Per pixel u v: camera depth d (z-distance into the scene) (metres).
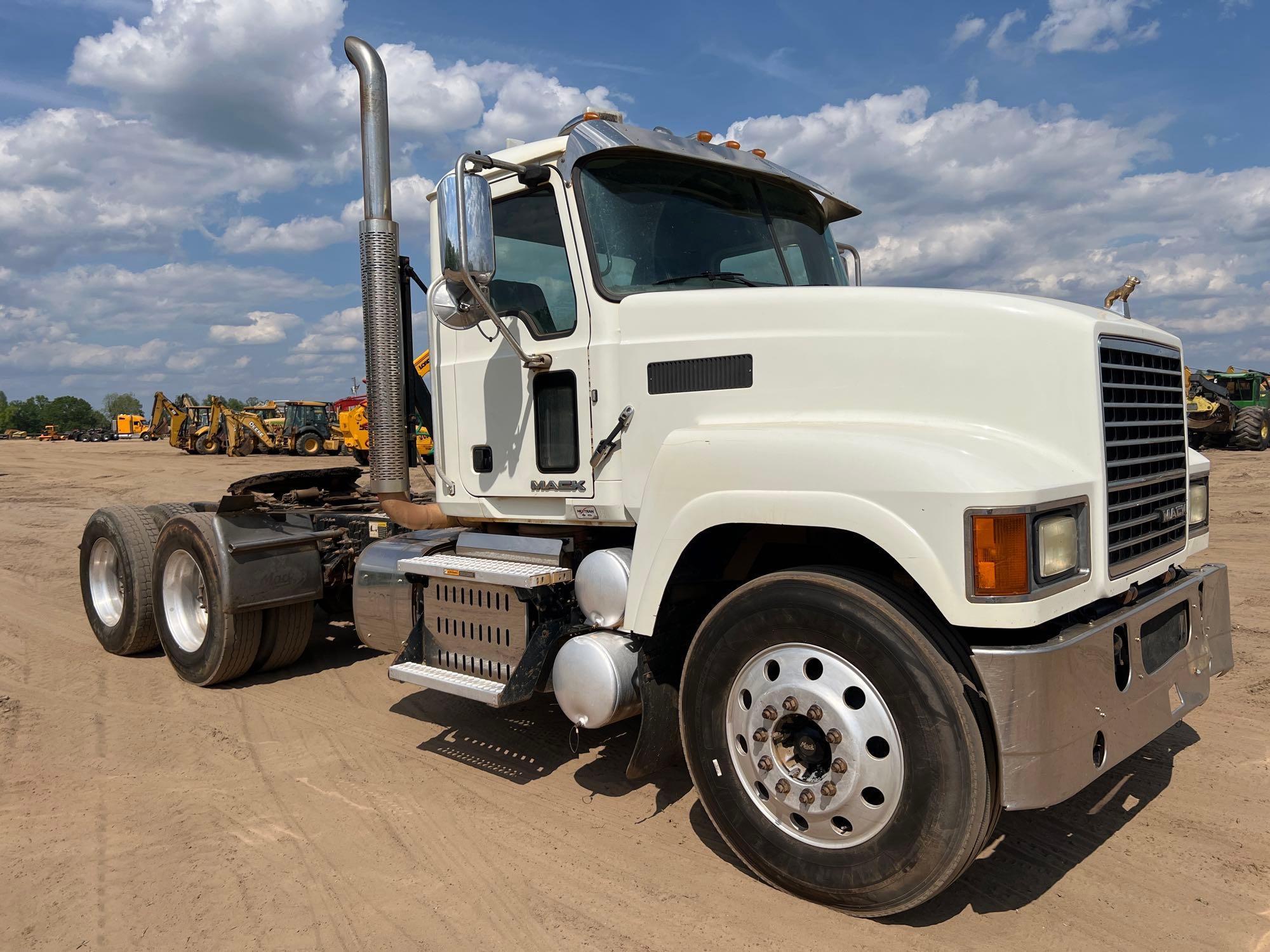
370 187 4.64
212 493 20.23
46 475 26.72
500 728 5.02
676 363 3.68
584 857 3.52
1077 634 2.85
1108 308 3.87
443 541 4.82
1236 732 4.64
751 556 3.66
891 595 2.87
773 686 3.08
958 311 3.16
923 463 2.77
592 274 3.89
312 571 5.94
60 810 4.01
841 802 2.91
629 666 3.74
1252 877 3.27
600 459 3.85
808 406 3.42
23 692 5.79
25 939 3.01
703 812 3.93
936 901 3.15
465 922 3.08
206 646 5.73
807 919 3.04
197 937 3.02
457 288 3.84
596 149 3.92
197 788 4.25
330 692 5.76
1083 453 2.98
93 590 6.89
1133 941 2.89
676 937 2.95
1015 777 2.67
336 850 3.60
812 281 4.61
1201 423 25.23
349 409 30.64
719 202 4.33
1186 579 3.64
